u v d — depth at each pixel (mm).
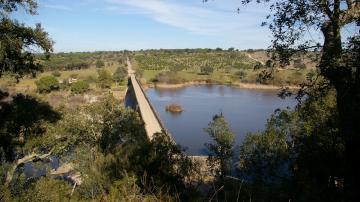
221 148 37094
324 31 11117
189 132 72812
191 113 93125
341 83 10539
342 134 11164
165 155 20094
